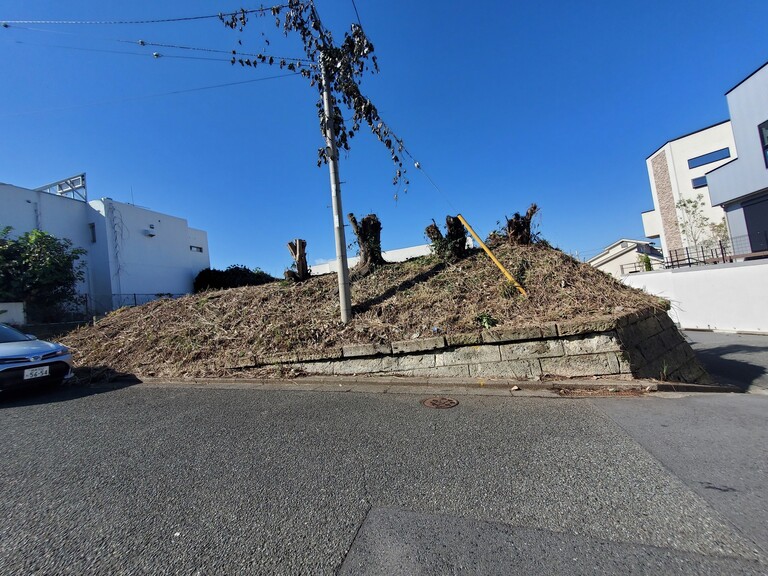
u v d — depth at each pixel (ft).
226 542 6.93
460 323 20.01
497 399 15.19
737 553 6.11
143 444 12.09
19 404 18.04
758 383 19.31
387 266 30.04
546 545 6.47
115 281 73.51
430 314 21.63
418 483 8.79
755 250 52.47
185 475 9.74
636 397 14.78
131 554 6.69
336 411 14.67
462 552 6.37
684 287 44.11
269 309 27.14
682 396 14.85
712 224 82.17
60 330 41.11
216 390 19.39
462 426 12.35
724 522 6.91
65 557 6.66
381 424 12.93
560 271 22.75
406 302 23.35
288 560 6.37
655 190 105.29
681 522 6.95
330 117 23.18
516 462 9.61
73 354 28.37
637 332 18.56
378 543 6.70
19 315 44.11
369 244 30.66
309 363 20.94
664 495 7.85
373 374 19.74
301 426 13.12
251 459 10.55
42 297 50.62
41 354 19.75
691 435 10.94
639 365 17.16
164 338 26.96
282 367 21.38
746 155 51.75
